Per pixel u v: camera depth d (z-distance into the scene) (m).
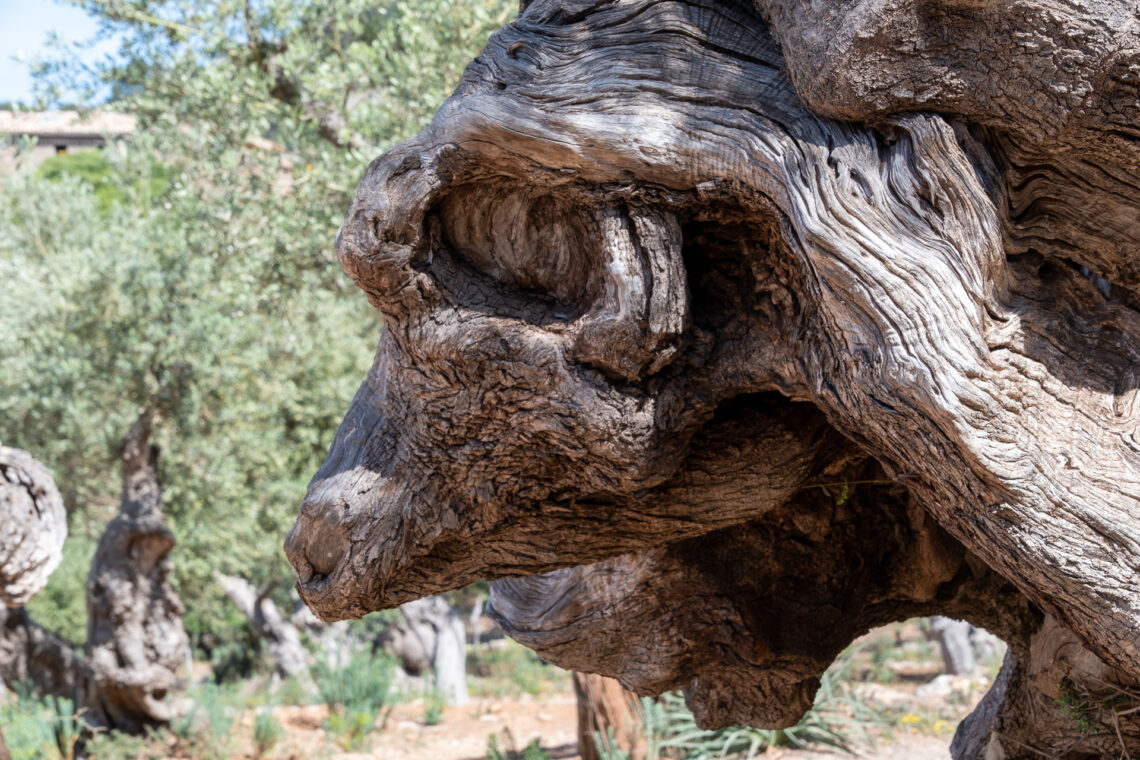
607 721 7.60
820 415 2.41
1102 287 1.90
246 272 8.35
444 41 6.84
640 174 1.94
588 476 2.21
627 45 1.96
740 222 2.03
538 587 3.36
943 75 1.67
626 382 2.08
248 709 13.48
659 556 2.99
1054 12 1.55
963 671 12.68
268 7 7.60
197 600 21.83
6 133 10.63
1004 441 1.65
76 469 11.77
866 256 1.71
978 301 1.69
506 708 14.10
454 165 2.06
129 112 8.68
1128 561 1.64
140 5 7.99
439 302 2.14
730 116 1.88
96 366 9.77
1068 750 3.12
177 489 11.02
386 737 11.62
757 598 3.02
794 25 1.77
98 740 10.12
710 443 2.34
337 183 7.34
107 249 10.33
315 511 2.32
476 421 2.19
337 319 10.43
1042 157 1.73
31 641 10.69
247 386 9.88
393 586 2.42
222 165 8.00
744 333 2.13
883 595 3.14
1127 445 1.71
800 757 8.30
